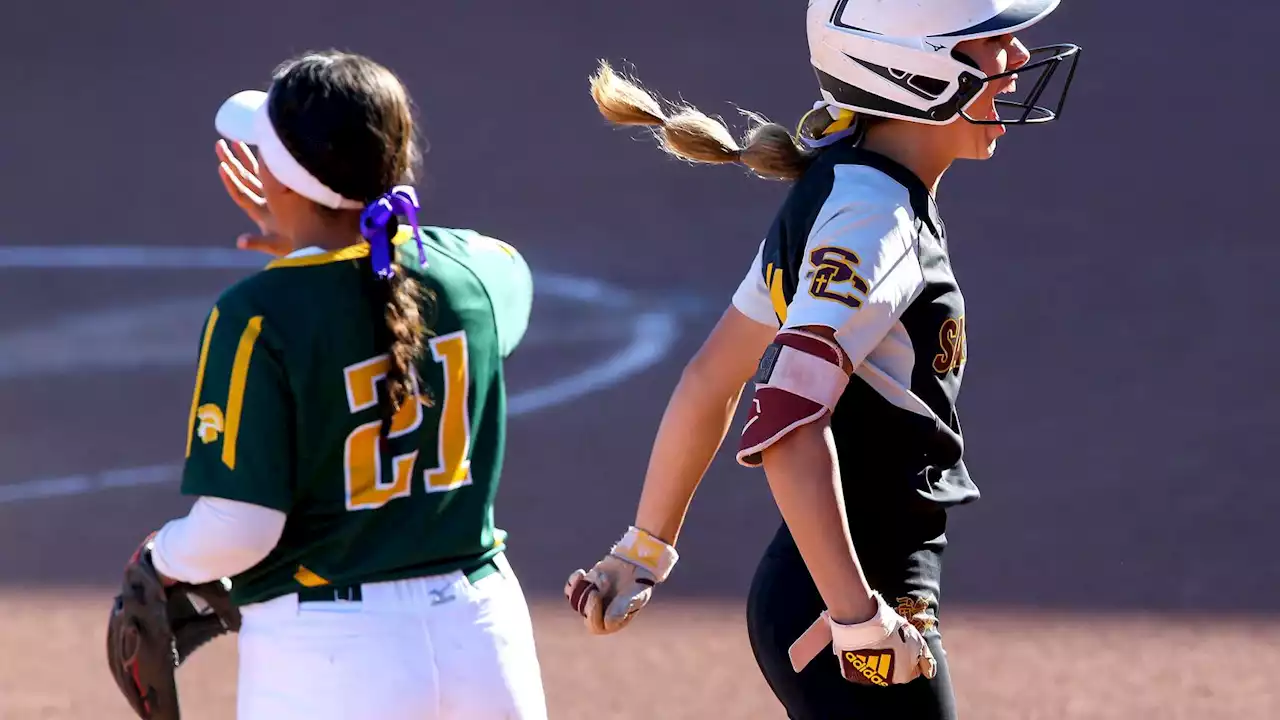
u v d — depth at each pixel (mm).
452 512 9742
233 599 9609
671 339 32625
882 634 9016
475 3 64188
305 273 9180
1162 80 53156
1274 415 27547
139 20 62781
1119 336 31906
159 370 30781
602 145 47906
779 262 9719
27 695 17641
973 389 29234
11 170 46375
